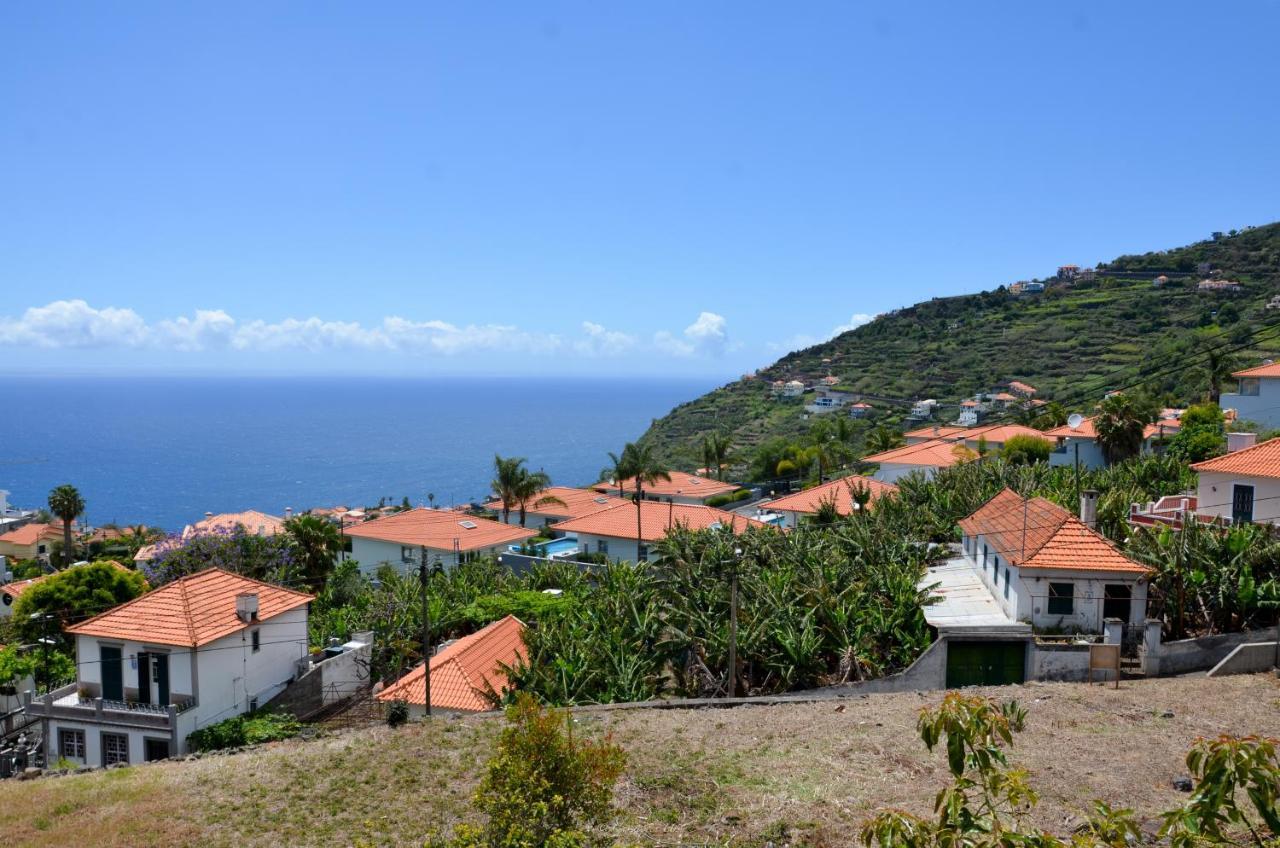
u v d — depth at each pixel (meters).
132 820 19.14
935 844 7.19
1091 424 66.94
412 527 65.06
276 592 36.34
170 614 32.56
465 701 30.48
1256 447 40.53
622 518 63.97
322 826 18.30
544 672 29.50
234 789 20.75
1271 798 5.73
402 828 17.86
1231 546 30.00
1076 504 42.31
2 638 44.53
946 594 34.47
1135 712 22.47
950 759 6.80
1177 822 6.30
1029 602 29.86
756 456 103.00
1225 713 22.23
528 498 76.88
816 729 22.27
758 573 38.97
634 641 32.59
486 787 12.75
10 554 88.81
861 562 37.53
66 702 32.34
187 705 30.72
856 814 17.03
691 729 22.80
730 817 17.17
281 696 34.50
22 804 20.56
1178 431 67.88
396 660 38.66
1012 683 27.75
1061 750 19.78
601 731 22.86
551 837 11.84
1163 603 29.75
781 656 30.03
